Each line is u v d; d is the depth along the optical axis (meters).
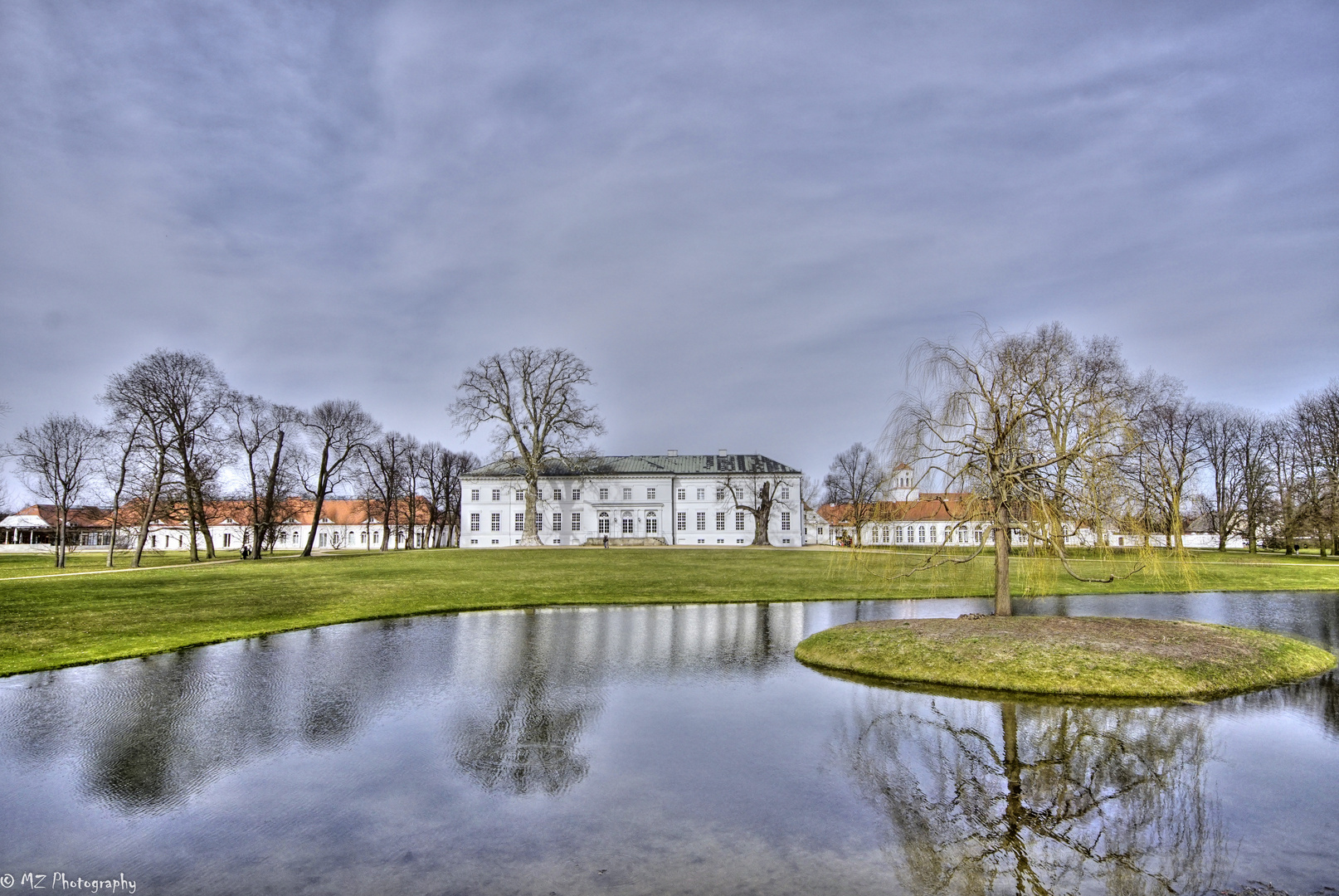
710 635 25.67
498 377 76.69
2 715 15.27
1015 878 8.70
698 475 99.88
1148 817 10.44
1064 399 22.89
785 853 9.30
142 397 52.59
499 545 98.25
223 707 15.97
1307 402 71.38
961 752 13.12
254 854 9.24
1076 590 39.75
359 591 36.00
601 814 10.45
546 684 18.19
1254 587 42.62
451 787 11.43
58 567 52.50
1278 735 14.12
